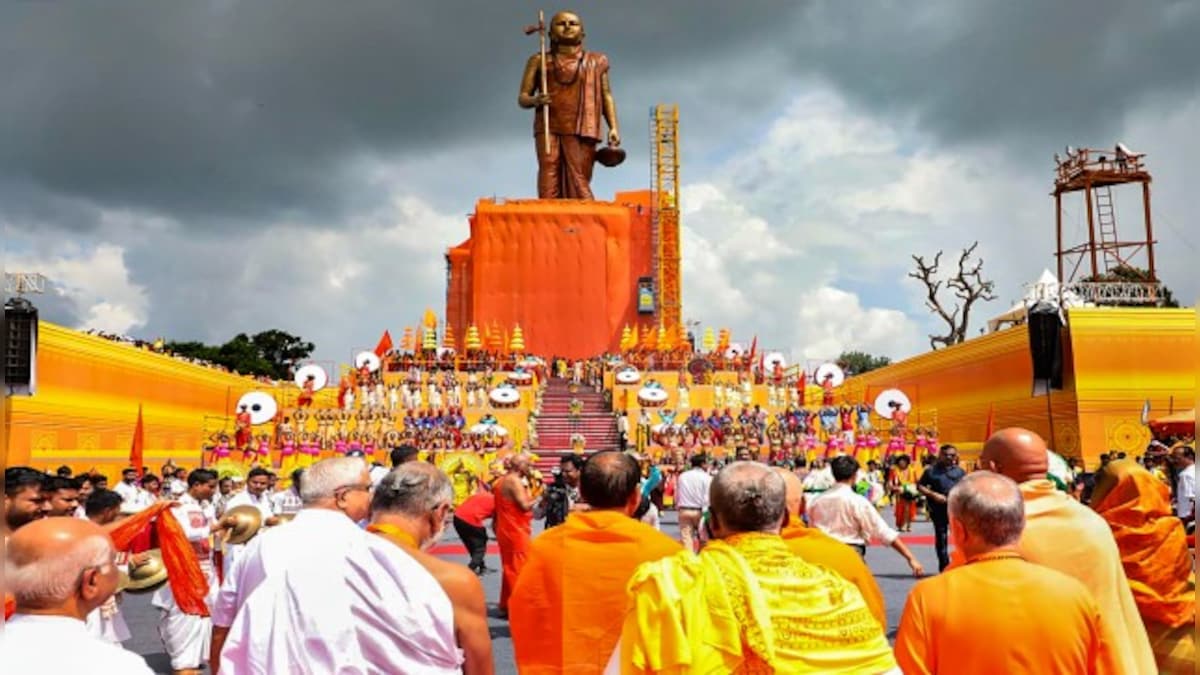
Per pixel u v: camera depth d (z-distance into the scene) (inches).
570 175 2374.5
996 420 1449.3
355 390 1990.7
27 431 1082.7
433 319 2337.6
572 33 2354.8
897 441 1402.6
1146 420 1150.3
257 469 430.9
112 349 1316.4
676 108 2468.0
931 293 2529.5
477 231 2324.1
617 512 228.7
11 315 775.7
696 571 145.3
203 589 299.7
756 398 1973.4
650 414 1780.3
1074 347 1222.9
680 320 2356.1
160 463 1401.3
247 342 3484.3
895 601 498.0
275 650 152.1
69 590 128.9
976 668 151.3
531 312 2303.2
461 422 1763.0
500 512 448.8
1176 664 227.6
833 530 351.9
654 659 139.3
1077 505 191.6
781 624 139.3
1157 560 232.8
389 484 184.1
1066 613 151.5
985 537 161.0
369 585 158.7
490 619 458.3
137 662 131.0
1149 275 1393.9
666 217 2415.1
